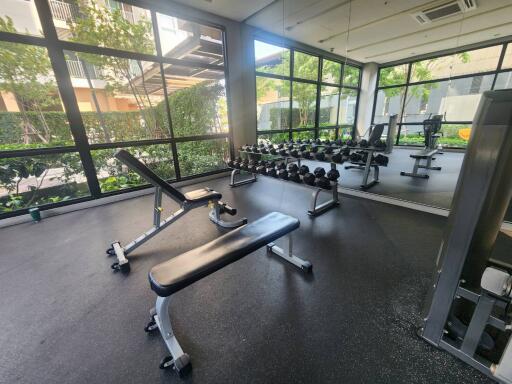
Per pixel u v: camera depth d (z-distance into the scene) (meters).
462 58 4.33
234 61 3.55
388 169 3.78
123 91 2.95
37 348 1.01
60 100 2.43
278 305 1.19
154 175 1.61
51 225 2.24
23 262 1.66
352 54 4.66
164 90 3.10
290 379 0.85
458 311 0.99
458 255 0.82
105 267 1.58
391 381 0.83
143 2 2.65
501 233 1.73
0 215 2.24
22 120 2.37
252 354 0.95
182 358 0.89
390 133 3.08
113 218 2.38
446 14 3.07
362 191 2.75
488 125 0.70
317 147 2.99
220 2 2.85
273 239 1.22
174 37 3.04
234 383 0.85
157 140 3.17
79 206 2.63
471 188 0.76
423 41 4.00
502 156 0.71
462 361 0.89
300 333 1.03
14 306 1.25
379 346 0.96
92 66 2.70
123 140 2.98
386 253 1.62
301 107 4.60
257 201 2.72
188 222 2.22
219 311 1.17
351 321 1.08
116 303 1.26
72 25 2.44
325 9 3.01
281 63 4.09
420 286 1.30
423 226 2.00
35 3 2.13
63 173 2.71
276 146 3.47
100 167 2.93
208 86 3.54
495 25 3.38
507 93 0.66
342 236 1.86
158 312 0.94
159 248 1.79
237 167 3.10
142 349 0.99
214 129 3.76
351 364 0.90
